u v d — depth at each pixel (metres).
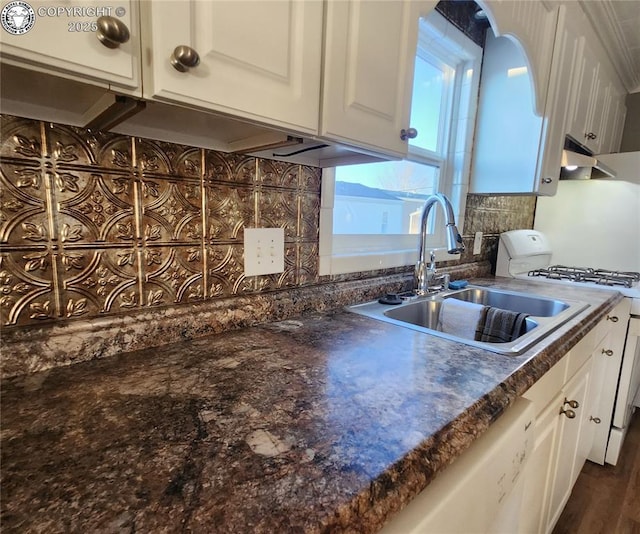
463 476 0.50
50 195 0.64
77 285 0.68
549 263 2.35
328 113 0.68
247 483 0.38
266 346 0.81
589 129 2.08
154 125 0.71
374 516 0.37
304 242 1.10
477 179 1.81
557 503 1.24
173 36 0.47
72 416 0.51
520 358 0.78
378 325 1.00
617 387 1.70
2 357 0.60
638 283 1.79
